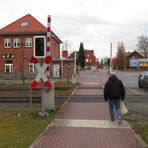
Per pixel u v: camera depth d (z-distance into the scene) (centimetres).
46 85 1446
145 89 3412
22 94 2672
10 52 6581
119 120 1306
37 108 1789
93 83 4356
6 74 6119
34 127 1204
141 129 1193
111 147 913
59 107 1781
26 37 6544
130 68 13700
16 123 1298
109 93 1314
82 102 2036
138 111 1717
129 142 976
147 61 13162
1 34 6575
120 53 14000
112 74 1337
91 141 982
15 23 6731
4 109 1755
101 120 1362
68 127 1200
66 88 3309
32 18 6788
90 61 17725
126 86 3909
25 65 6500
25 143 941
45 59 1441
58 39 7512
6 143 943
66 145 927
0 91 2969
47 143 948
